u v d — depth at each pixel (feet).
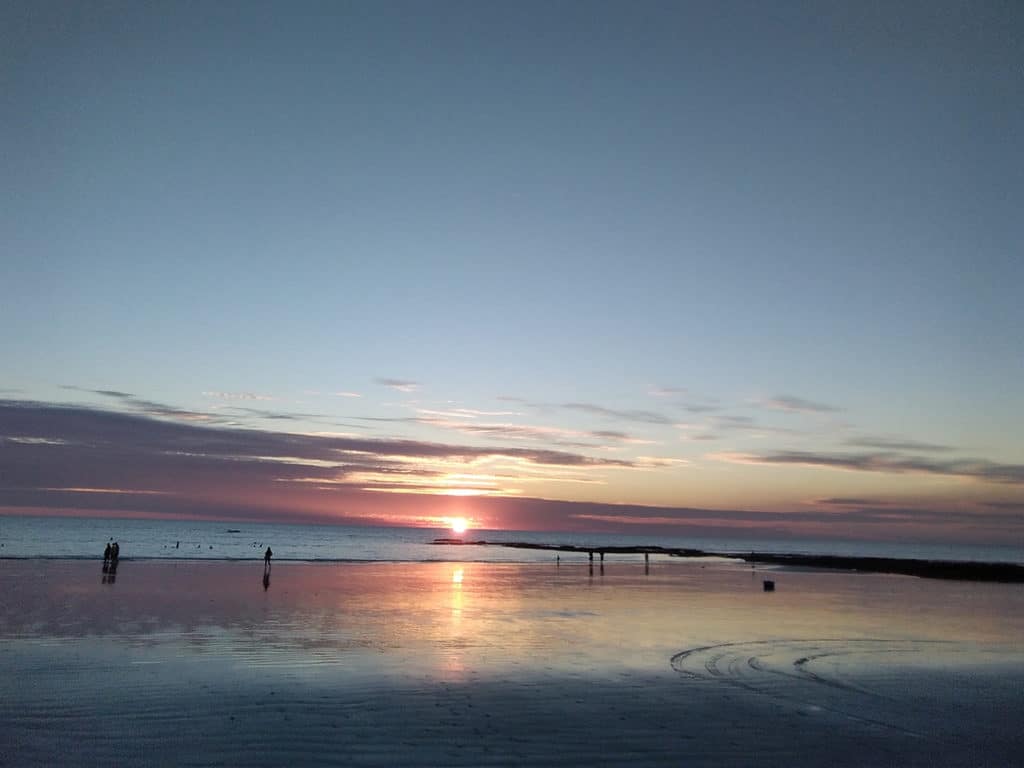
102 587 92.68
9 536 318.24
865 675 48.65
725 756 30.48
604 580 141.08
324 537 496.23
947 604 102.06
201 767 27.61
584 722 34.88
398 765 28.25
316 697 38.42
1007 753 32.24
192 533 485.15
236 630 60.95
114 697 37.63
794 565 224.33
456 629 66.13
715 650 57.21
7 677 41.86
